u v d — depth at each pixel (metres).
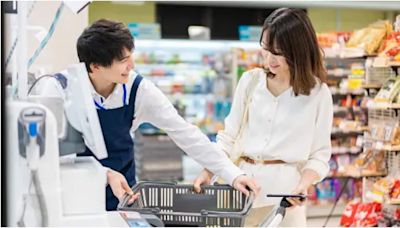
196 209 1.76
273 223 1.49
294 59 1.89
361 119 4.89
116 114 1.97
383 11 8.59
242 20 8.38
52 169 1.23
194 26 8.22
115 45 1.62
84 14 3.09
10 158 1.13
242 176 1.75
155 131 6.50
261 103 2.06
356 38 4.09
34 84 1.64
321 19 8.47
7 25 1.10
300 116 1.98
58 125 1.33
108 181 1.58
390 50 3.42
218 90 6.91
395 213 3.51
